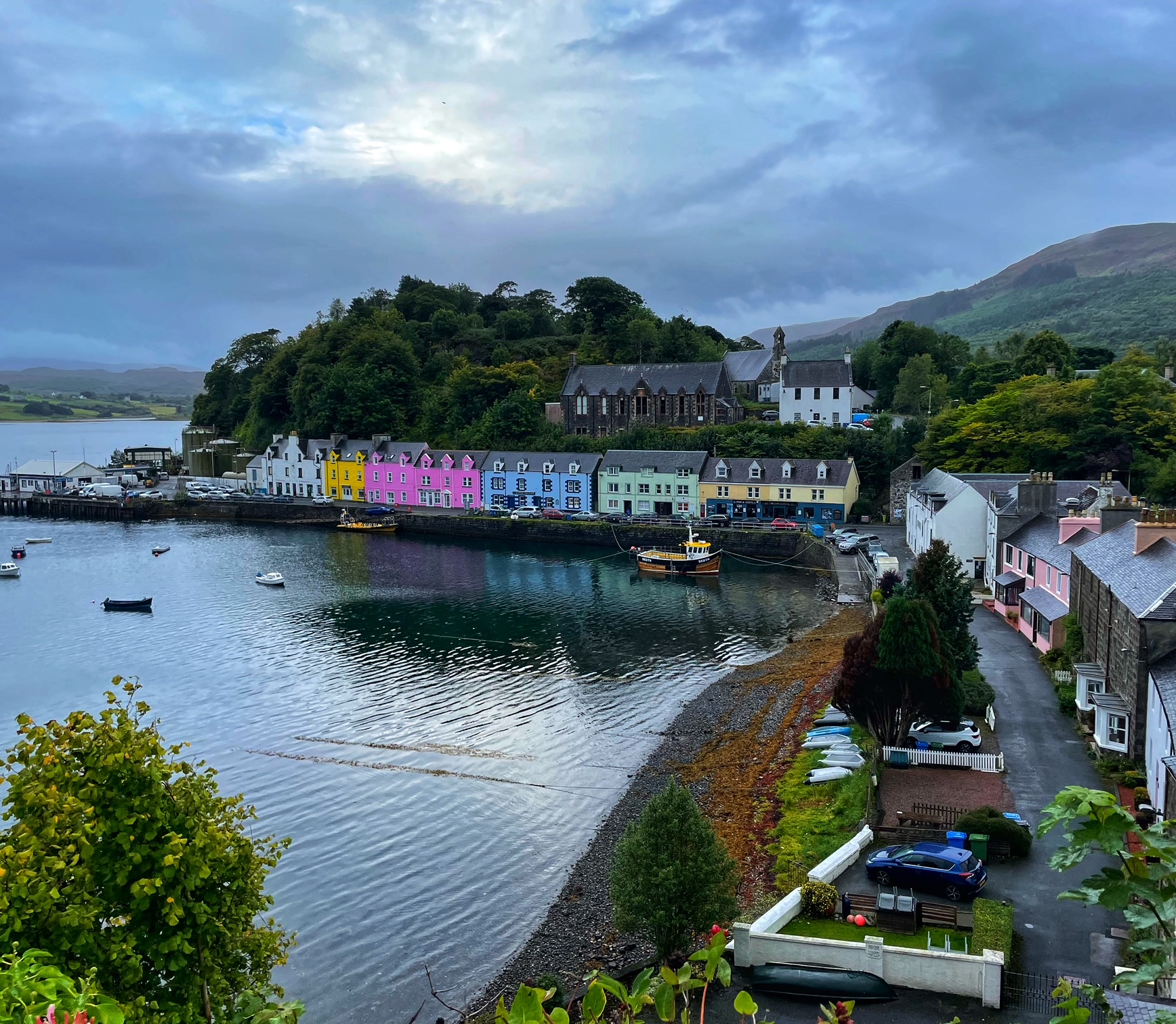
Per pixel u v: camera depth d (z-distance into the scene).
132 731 17.09
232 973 18.53
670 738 50.59
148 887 15.55
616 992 9.81
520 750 49.03
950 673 40.62
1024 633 59.72
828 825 35.72
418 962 31.31
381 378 164.00
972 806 35.38
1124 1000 14.48
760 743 48.28
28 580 97.75
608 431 150.50
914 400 137.50
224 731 52.25
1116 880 9.43
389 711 55.19
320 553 113.31
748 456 123.31
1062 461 94.88
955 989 24.42
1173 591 36.25
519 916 33.88
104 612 82.62
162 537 128.25
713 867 27.11
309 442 155.38
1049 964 25.44
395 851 38.59
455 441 154.38
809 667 61.12
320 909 34.50
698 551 100.44
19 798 16.20
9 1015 9.36
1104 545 48.03
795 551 104.44
